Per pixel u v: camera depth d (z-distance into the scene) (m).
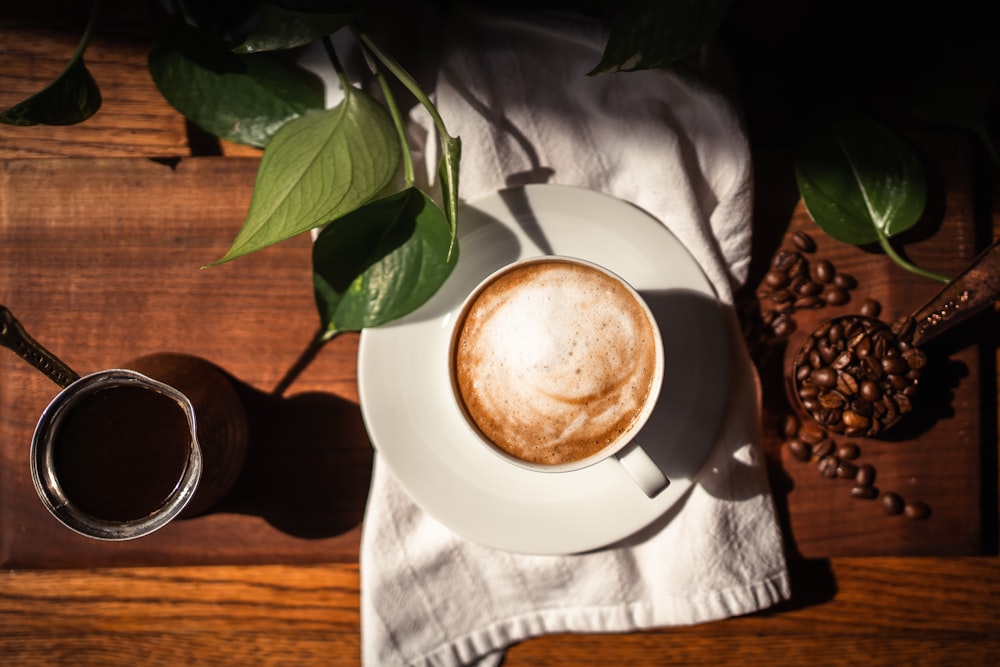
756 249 0.45
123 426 0.38
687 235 0.42
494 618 0.43
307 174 0.38
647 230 0.41
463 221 0.41
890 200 0.44
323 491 0.43
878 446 0.44
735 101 0.42
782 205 0.45
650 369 0.39
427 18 0.44
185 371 0.41
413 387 0.40
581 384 0.39
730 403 0.42
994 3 0.46
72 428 0.38
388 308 0.39
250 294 0.43
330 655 0.43
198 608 0.43
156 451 0.38
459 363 0.39
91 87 0.39
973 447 0.44
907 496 0.44
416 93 0.37
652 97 0.43
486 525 0.40
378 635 0.42
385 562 0.42
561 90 0.43
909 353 0.42
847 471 0.43
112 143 0.45
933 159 0.45
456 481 0.40
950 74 0.44
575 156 0.43
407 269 0.39
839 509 0.43
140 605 0.43
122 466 0.38
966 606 0.43
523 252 0.41
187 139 0.45
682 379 0.41
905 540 0.43
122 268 0.43
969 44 0.44
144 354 0.43
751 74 0.46
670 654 0.43
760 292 0.45
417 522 0.42
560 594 0.43
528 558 0.42
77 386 0.36
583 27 0.42
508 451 0.39
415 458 0.40
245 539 0.43
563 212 0.41
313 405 0.43
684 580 0.42
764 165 0.45
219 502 0.43
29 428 0.43
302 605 0.43
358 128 0.39
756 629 0.43
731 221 0.43
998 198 0.45
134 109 0.45
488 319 0.39
